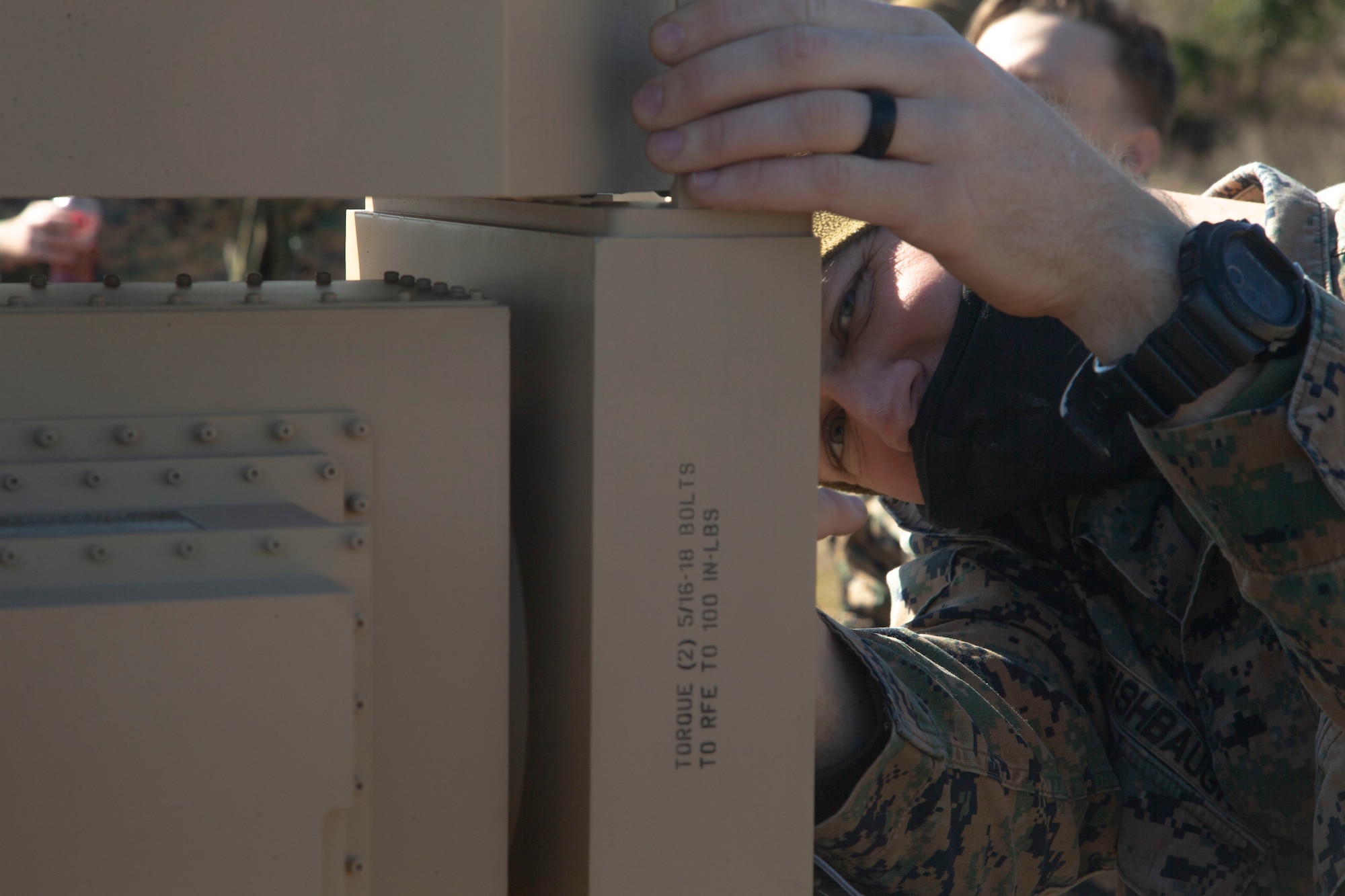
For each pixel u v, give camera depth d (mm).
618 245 691
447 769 721
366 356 692
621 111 765
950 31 760
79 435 646
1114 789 1200
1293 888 1149
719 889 740
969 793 999
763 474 728
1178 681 1209
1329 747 1011
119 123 616
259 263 4070
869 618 2826
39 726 580
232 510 657
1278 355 827
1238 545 881
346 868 666
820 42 696
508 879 866
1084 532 1230
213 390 670
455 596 714
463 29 629
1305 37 8688
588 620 710
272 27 624
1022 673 1184
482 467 715
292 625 613
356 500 680
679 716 726
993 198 772
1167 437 857
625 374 698
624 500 705
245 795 613
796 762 750
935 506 1247
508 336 714
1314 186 9023
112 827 594
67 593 596
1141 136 2982
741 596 731
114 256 4598
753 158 707
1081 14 2916
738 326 715
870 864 964
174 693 599
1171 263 836
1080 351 1140
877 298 1249
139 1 613
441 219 1003
